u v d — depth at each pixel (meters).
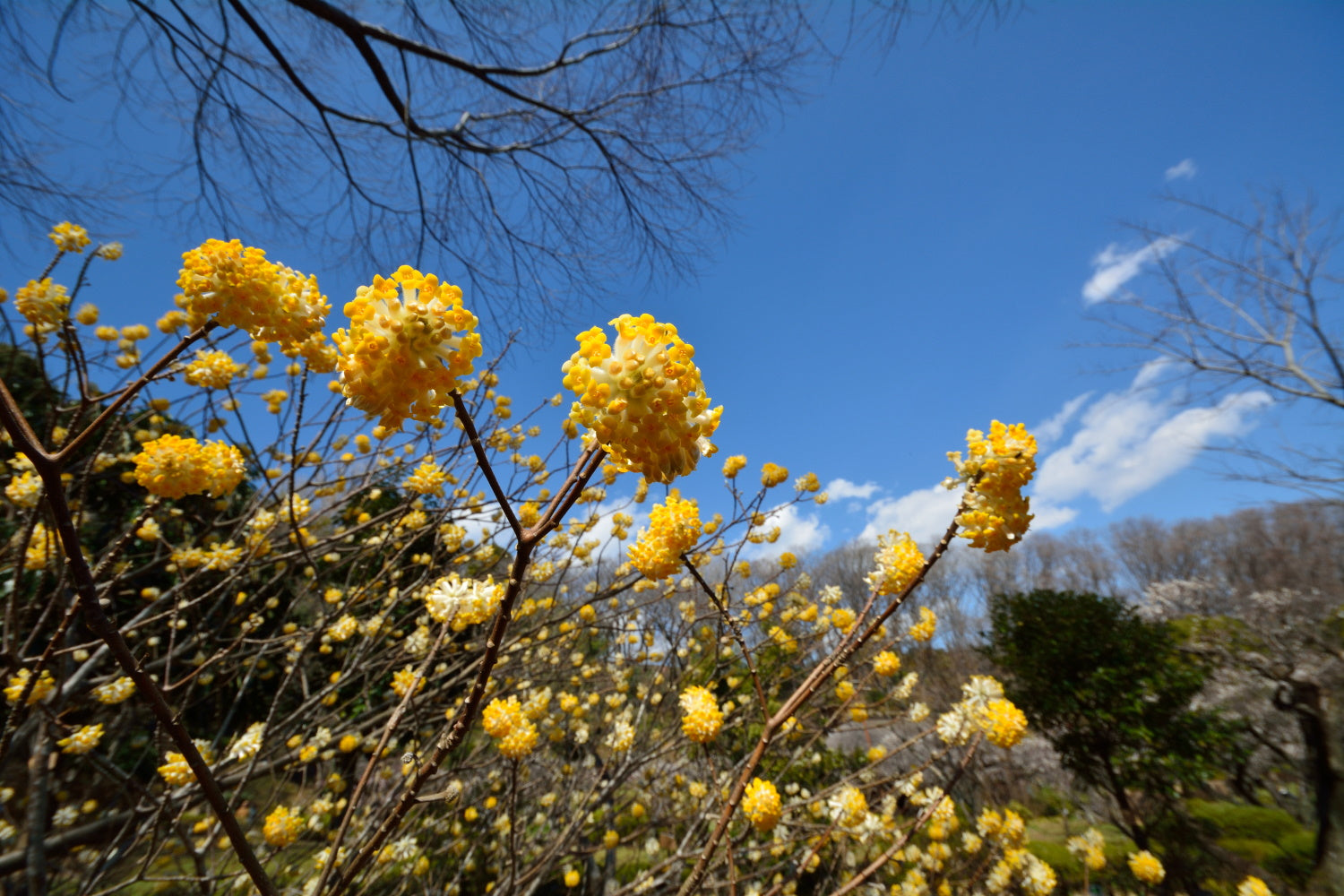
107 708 3.42
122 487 3.83
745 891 3.62
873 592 1.76
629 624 4.66
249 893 2.82
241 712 5.05
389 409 0.91
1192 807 6.82
